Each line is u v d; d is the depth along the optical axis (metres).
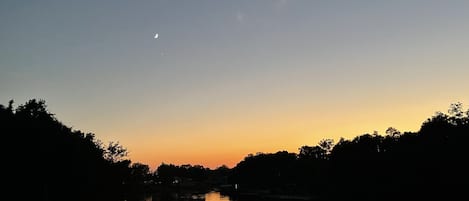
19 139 72.31
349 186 160.50
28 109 84.69
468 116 118.19
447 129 115.06
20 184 70.56
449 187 112.12
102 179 98.75
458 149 107.50
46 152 75.25
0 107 79.38
